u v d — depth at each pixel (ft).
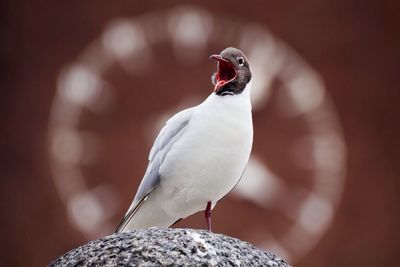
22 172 45.62
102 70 45.55
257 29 45.27
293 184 43.98
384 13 46.91
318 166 44.39
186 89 44.70
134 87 45.06
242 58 20.95
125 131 44.78
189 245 17.20
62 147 45.34
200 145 20.53
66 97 45.70
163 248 17.10
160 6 45.42
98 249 17.26
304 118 44.88
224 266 17.06
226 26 45.14
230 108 20.57
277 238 43.65
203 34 45.03
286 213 43.75
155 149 21.45
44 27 46.52
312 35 45.70
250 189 43.65
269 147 44.24
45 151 45.55
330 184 44.47
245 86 20.88
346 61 45.93
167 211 21.62
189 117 21.02
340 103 45.55
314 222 44.11
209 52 44.96
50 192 45.27
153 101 44.86
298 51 45.55
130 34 45.29
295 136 44.55
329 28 46.01
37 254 45.06
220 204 43.39
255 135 44.29
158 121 44.60
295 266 43.73
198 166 20.61
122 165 44.55
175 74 44.93
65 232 44.86
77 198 44.88
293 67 45.34
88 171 44.88
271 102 44.88
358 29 46.26
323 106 45.29
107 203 44.52
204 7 45.19
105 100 45.27
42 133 45.70
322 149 44.70
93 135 45.14
